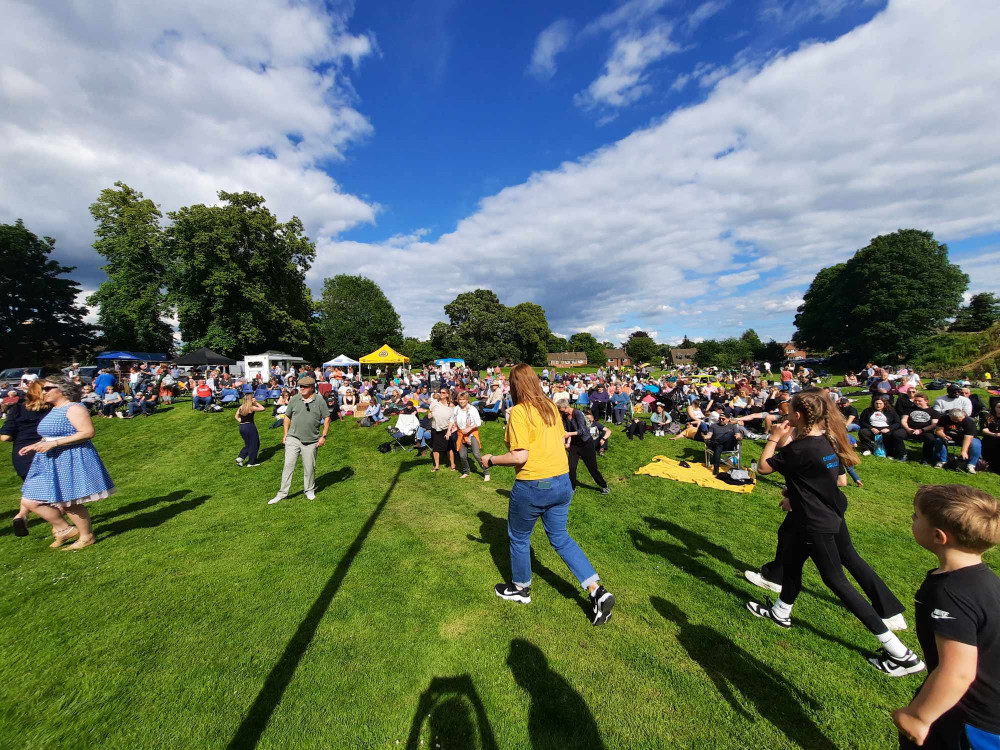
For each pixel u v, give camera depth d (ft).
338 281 205.57
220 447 33.09
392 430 32.45
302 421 19.86
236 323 108.37
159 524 16.98
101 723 7.36
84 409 13.98
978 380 90.02
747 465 26.86
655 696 8.07
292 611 10.78
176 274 101.24
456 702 7.90
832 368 158.20
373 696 8.04
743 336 281.13
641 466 26.96
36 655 9.05
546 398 10.40
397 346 216.54
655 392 51.93
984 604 4.37
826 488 8.87
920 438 27.48
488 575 12.72
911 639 9.61
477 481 23.84
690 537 15.76
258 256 107.96
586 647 9.45
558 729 7.34
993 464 24.52
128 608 10.88
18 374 65.05
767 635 9.91
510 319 219.00
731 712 7.72
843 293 148.97
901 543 15.46
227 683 8.32
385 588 11.93
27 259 122.83
